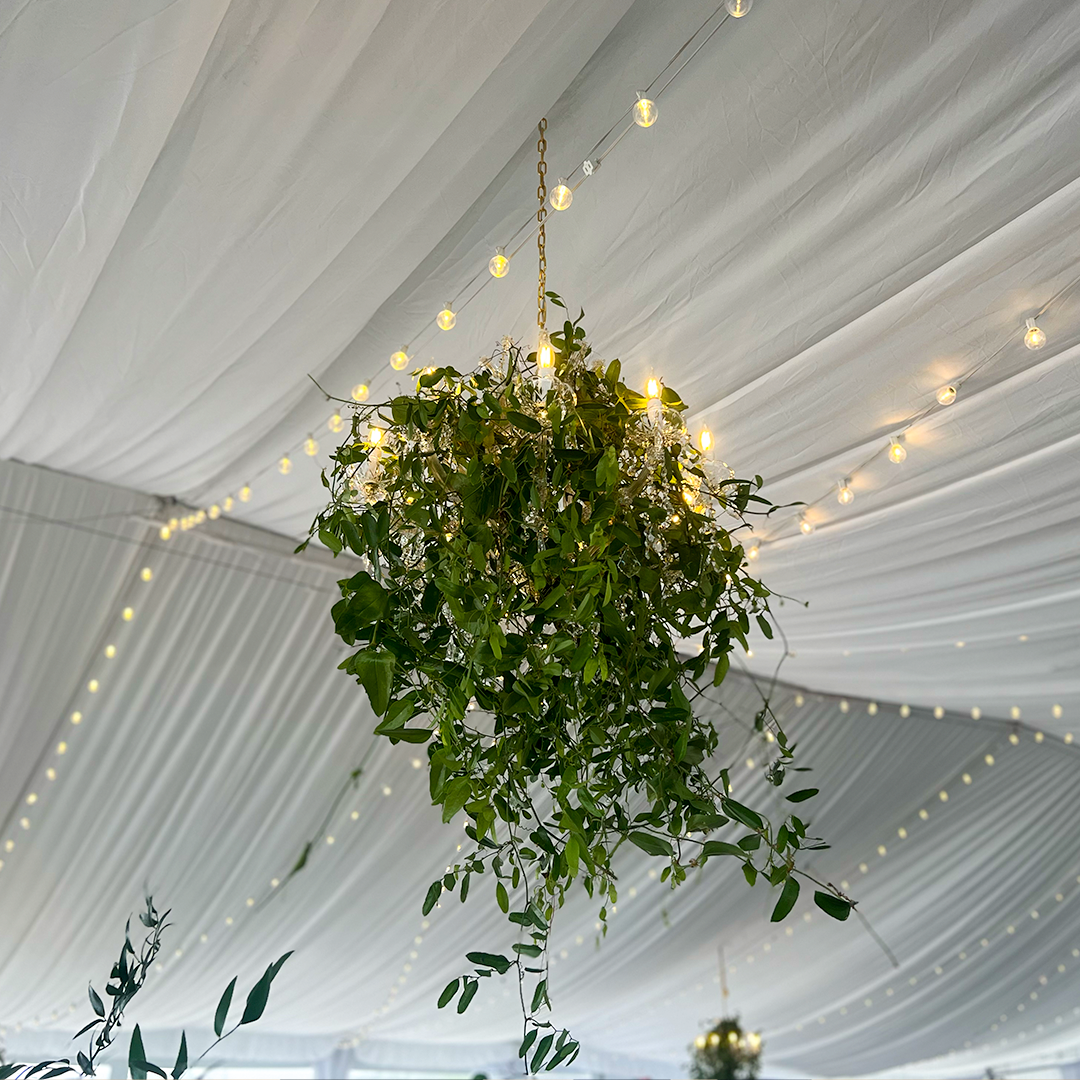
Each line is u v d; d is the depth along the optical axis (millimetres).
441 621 1392
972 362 2326
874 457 2730
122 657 4355
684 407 1696
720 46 1717
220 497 3662
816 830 6816
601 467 1361
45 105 1675
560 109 1864
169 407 2854
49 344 2430
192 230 2049
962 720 6523
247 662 4590
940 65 1675
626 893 7094
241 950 6078
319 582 4375
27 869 4941
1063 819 7574
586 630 1315
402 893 6223
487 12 1605
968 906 8102
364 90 1729
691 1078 7684
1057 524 2955
